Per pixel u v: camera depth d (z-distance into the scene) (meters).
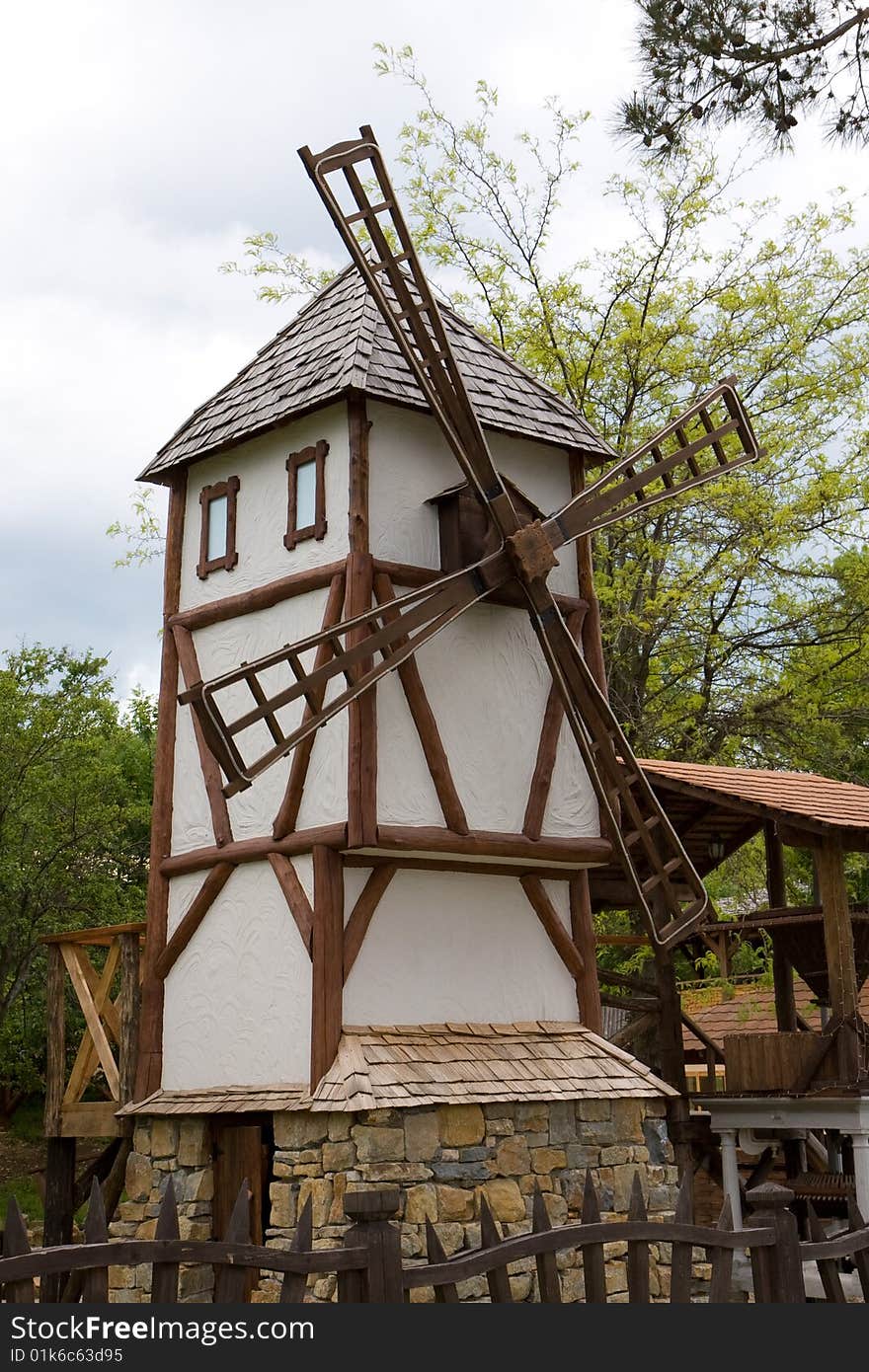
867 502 18.23
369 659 9.41
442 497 10.01
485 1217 4.52
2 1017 18.41
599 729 10.38
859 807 12.38
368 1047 9.05
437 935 9.87
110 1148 11.25
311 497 10.15
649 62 8.39
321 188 8.87
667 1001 12.46
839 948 11.31
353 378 9.71
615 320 18.44
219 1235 10.73
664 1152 10.35
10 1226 3.74
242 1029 9.73
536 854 10.24
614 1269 9.62
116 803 19.92
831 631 18.98
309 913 9.29
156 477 11.59
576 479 11.52
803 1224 13.05
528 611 9.91
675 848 10.71
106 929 10.91
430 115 18.62
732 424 11.20
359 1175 8.39
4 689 18.48
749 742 19.03
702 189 18.36
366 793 9.16
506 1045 9.85
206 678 10.79
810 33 8.23
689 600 17.89
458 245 18.80
